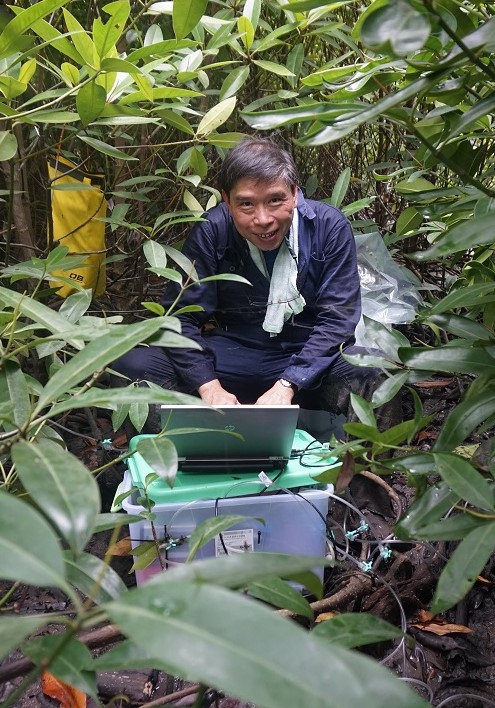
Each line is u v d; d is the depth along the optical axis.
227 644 0.37
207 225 1.86
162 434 0.94
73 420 2.12
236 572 0.45
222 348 1.98
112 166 2.16
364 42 0.55
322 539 1.40
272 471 1.38
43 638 0.60
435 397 2.24
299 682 0.35
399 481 1.82
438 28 0.73
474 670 1.23
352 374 1.79
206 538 0.80
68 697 1.10
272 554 0.50
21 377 0.87
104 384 2.08
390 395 0.98
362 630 0.66
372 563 1.48
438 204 1.14
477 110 0.72
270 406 1.28
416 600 1.36
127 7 1.06
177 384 1.89
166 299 1.91
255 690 0.34
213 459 1.36
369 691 0.37
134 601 0.40
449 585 0.65
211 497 1.31
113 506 1.26
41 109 1.29
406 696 0.38
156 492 1.29
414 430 0.89
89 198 1.74
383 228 2.83
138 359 1.85
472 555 0.66
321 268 1.88
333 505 1.71
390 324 2.00
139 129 2.16
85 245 1.79
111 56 1.28
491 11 0.95
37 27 1.20
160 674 1.21
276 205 1.69
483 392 0.88
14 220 1.77
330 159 2.81
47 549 0.43
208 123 1.62
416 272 2.57
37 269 1.24
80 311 1.16
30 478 0.52
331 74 1.07
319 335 1.84
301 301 1.88
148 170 2.21
